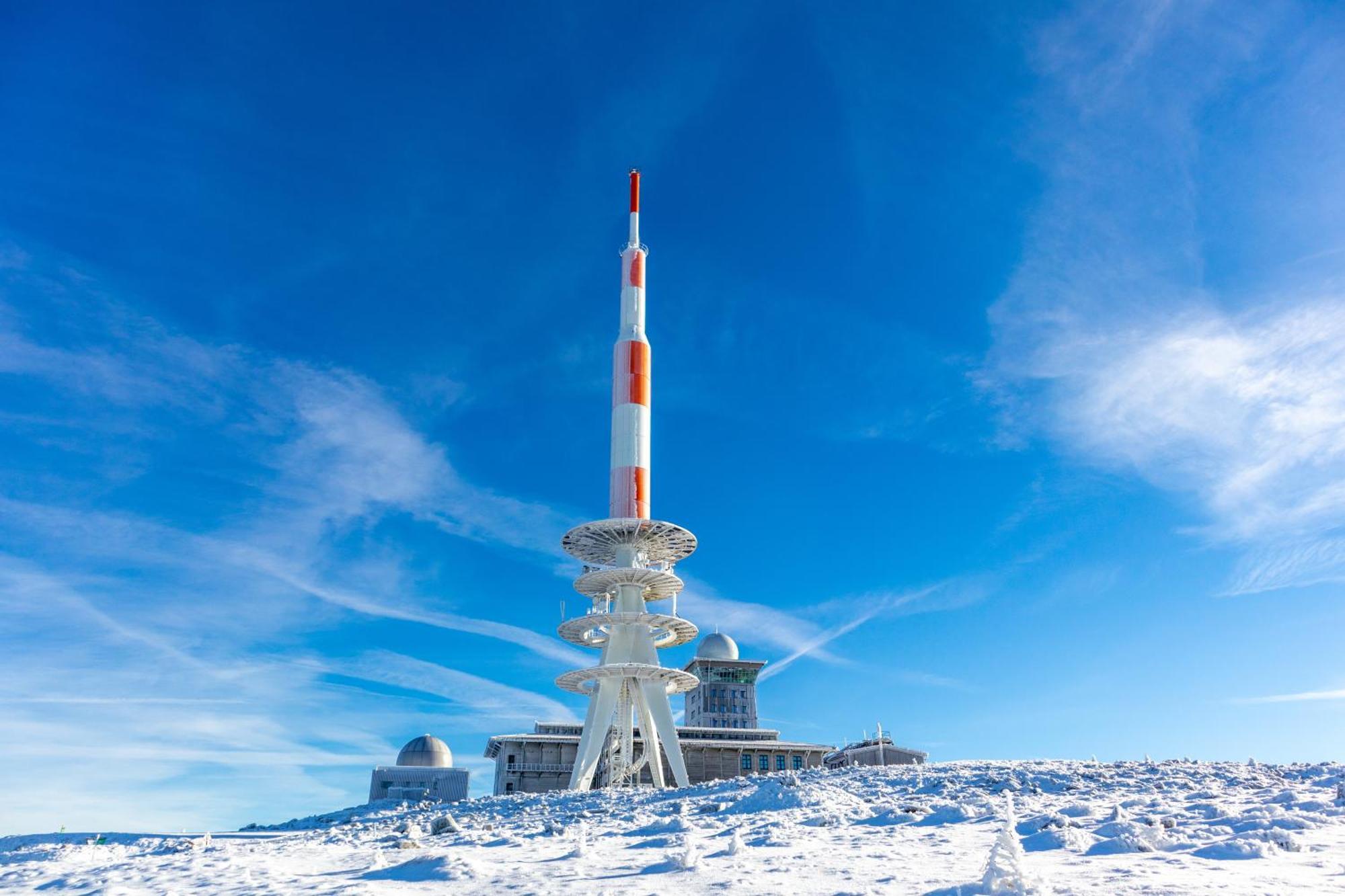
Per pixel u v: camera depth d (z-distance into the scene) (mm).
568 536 84125
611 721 79688
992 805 30812
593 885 17828
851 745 109312
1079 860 18359
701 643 132000
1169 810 26734
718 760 108125
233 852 31891
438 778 92938
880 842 24203
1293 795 27844
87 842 40500
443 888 18875
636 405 87500
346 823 53344
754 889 16453
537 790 100500
